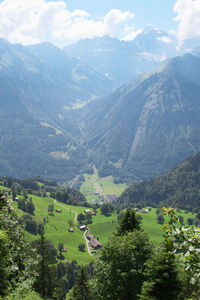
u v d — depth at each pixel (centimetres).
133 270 3173
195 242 667
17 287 2202
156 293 2553
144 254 3453
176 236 699
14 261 2500
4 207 2942
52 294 6328
